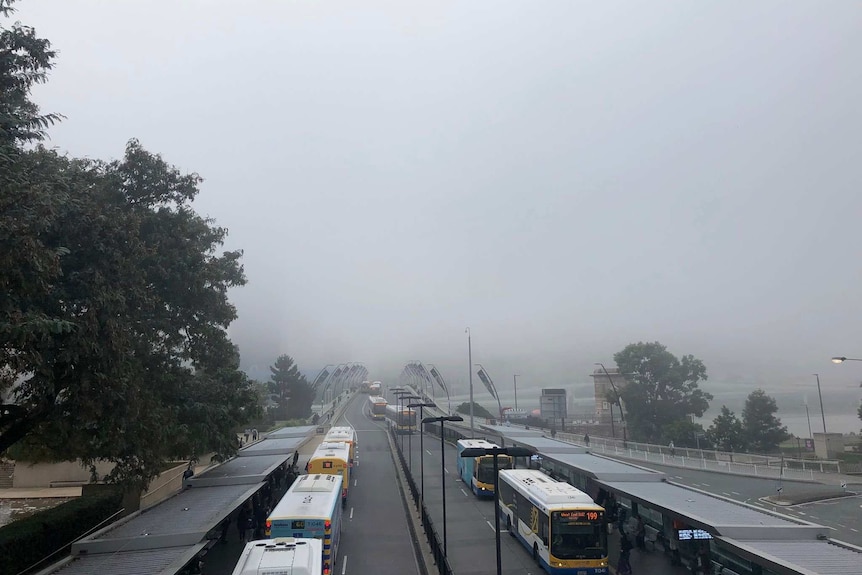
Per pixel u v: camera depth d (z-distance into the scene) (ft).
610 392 261.03
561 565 74.23
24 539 70.49
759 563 52.49
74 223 64.75
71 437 73.72
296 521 67.15
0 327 50.01
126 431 76.28
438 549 80.02
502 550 89.76
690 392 260.21
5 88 61.72
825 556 52.60
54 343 59.57
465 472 148.87
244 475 102.89
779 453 214.90
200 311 101.09
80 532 84.53
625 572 74.43
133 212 84.02
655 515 87.51
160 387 93.71
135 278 74.74
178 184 94.43
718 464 176.24
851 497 130.82
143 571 53.88
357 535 99.55
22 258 51.83
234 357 123.44
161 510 77.97
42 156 71.05
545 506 78.59
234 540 95.04
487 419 344.69
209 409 101.40
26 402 65.51
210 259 106.11
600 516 75.92
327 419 344.28
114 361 65.31
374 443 240.32
